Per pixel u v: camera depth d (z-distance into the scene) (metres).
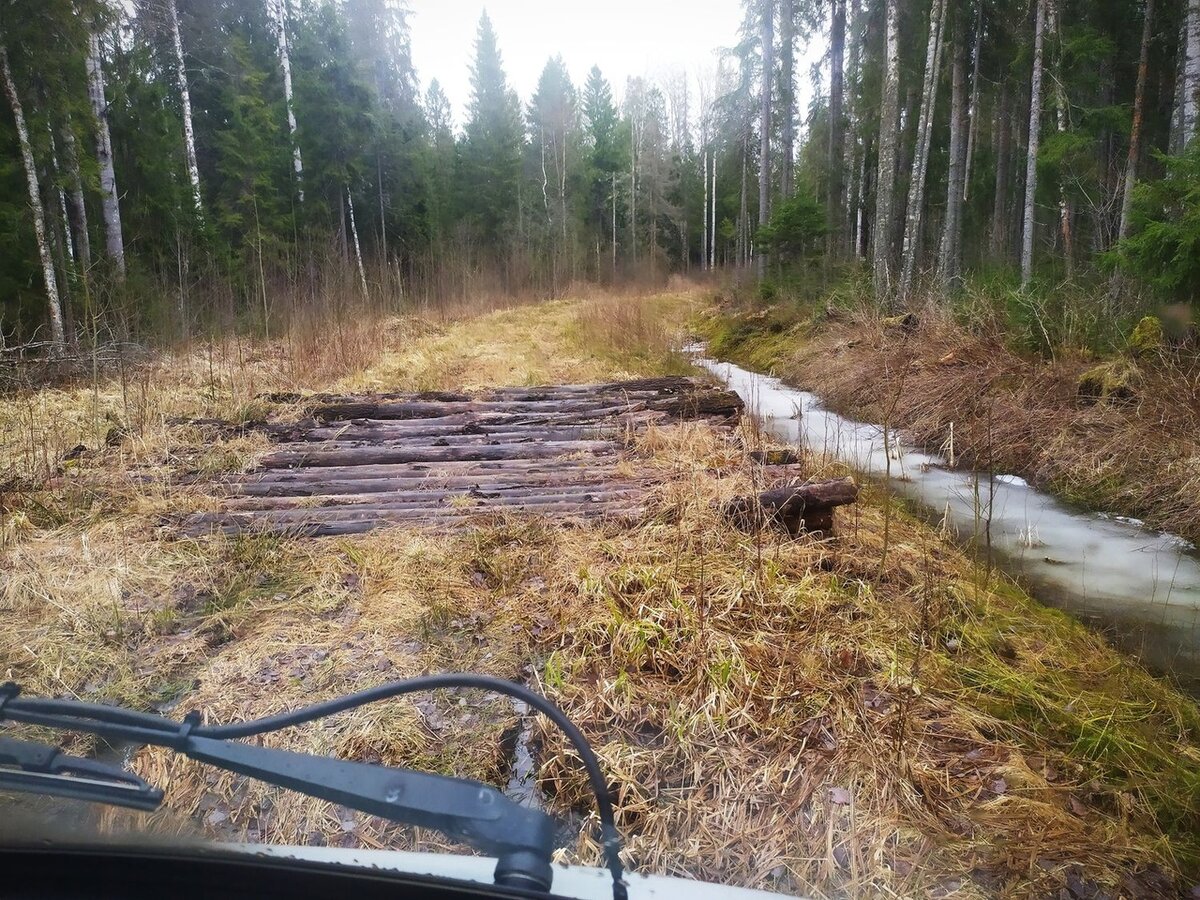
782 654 3.08
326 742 2.58
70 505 4.73
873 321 11.59
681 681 2.95
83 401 7.50
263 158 18.30
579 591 3.65
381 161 25.55
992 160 19.77
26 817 1.48
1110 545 5.18
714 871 2.12
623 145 45.25
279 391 8.51
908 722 2.66
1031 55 14.52
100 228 13.45
